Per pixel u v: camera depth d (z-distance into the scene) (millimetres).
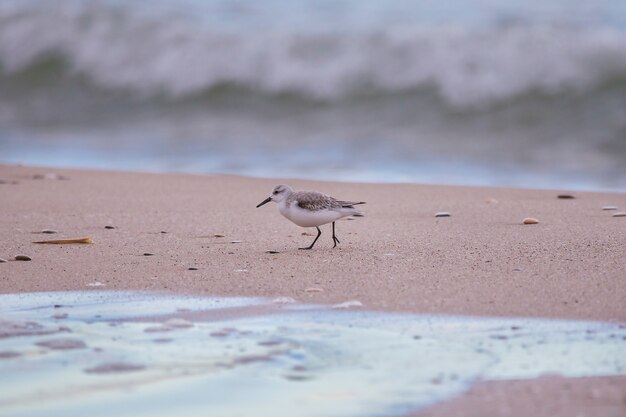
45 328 9789
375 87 34656
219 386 7957
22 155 29609
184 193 21016
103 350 8992
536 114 31453
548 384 7887
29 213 17828
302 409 7406
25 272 12516
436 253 13625
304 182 23547
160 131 33156
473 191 21625
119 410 7445
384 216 17672
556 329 9586
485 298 10883
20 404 7590
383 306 10625
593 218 16969
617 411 7238
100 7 41344
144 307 10703
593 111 31078
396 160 27719
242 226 16406
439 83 34000
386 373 8242
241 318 10195
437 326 9773
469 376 8125
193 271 12586
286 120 33625
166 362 8609
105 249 14195
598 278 11727
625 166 26297
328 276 12195
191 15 40750
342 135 31188
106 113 35781
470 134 30547
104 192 21016
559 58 33625
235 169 26969
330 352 8883
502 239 14742
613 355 8656
